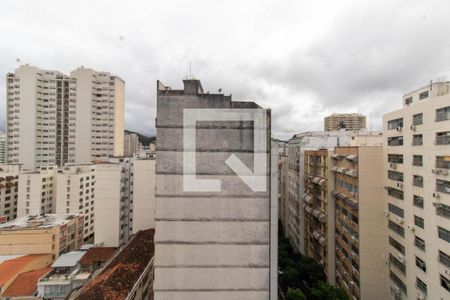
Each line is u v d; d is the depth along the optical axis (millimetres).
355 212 31812
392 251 28438
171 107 14258
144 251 34906
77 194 60844
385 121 29953
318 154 43812
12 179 69938
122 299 24172
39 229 43906
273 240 14414
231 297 14250
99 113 98938
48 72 92625
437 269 21547
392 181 28250
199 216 14234
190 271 14164
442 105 21016
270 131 14539
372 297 29953
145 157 53812
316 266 37875
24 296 32531
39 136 90938
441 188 21109
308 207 46875
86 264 37000
